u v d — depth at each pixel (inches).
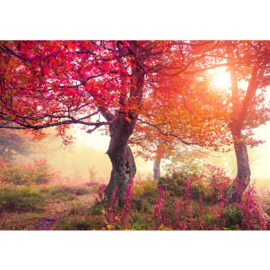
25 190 334.3
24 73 160.1
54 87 153.3
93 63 172.4
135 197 307.0
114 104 190.7
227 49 304.2
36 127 210.2
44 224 218.1
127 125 267.1
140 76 226.4
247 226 152.6
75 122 233.0
